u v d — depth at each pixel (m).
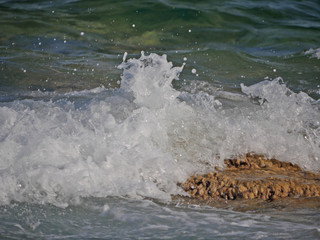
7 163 13.80
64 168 13.72
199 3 33.19
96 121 16.47
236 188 13.91
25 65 24.38
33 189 12.93
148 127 16.20
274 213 12.38
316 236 10.67
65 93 21.17
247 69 25.17
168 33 29.59
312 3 35.53
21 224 11.12
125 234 10.77
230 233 10.86
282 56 27.08
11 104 19.17
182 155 15.84
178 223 11.44
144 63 19.39
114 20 30.56
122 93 19.39
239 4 33.69
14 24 29.36
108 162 14.38
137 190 13.48
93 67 24.67
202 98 20.45
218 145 16.53
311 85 23.25
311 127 17.84
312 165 16.30
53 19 30.38
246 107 19.81
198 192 13.89
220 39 29.17
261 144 16.83
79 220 11.49
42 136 15.04
